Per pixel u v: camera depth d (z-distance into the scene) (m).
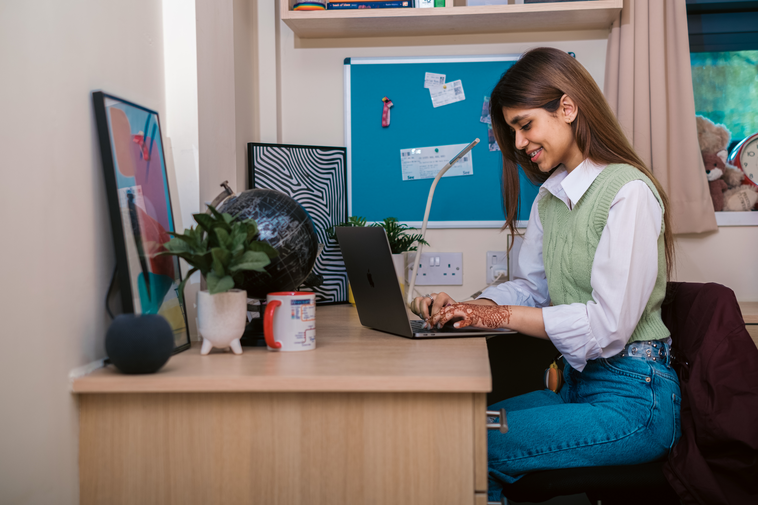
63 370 0.82
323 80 1.96
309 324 1.03
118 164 0.93
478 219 1.95
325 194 1.88
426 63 1.94
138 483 0.84
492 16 1.76
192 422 0.84
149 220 1.01
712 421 0.97
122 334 0.80
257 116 1.91
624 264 1.05
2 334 0.70
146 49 1.12
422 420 0.83
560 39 1.91
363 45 1.95
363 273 1.26
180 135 1.21
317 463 0.83
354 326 1.37
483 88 1.93
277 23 1.95
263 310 1.14
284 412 0.83
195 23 1.20
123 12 1.03
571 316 1.08
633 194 1.08
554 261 1.26
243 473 0.84
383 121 1.94
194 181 1.21
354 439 0.83
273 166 1.78
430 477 0.83
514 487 1.06
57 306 0.81
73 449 0.84
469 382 0.80
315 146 1.87
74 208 0.86
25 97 0.75
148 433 0.84
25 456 0.74
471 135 1.94
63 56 0.84
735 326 1.04
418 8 1.74
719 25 1.91
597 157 1.18
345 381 0.80
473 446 0.82
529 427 1.07
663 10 1.80
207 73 1.28
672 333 1.22
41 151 0.78
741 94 1.91
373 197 1.96
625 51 1.78
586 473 1.04
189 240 0.92
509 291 1.46
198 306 0.97
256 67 1.90
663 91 1.78
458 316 1.16
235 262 0.92
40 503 0.77
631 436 1.05
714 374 0.99
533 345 1.74
